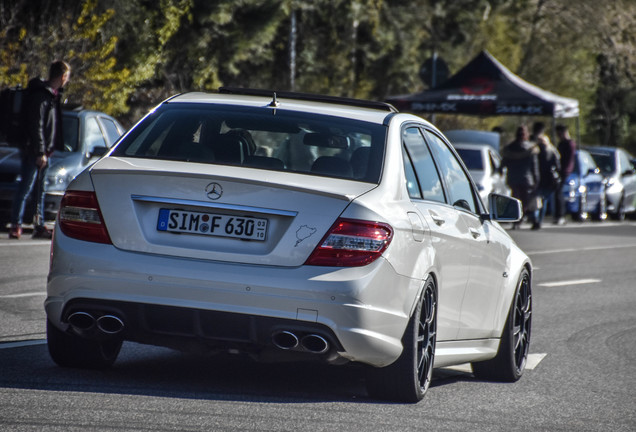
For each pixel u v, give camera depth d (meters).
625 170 72.88
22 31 47.59
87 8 49.44
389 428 13.02
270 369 16.47
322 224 13.41
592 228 60.12
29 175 33.19
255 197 13.48
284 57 78.75
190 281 13.31
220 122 15.14
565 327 24.06
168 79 62.59
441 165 16.44
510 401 15.73
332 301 13.25
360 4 81.06
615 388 17.33
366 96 85.44
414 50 88.38
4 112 32.69
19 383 14.10
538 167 55.88
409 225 14.15
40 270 26.89
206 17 62.22
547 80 101.12
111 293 13.55
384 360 13.90
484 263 16.77
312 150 14.63
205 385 14.80
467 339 16.53
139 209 13.70
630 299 29.48
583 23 103.12
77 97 50.00
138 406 13.18
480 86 61.06
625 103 125.94
